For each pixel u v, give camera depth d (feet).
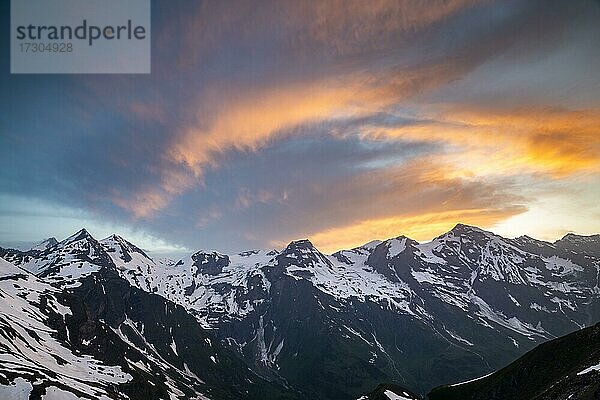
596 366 597.93
